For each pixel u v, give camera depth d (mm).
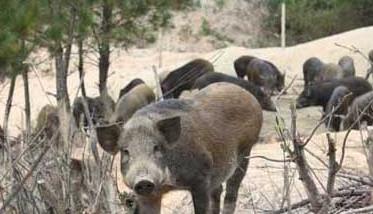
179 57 45438
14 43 15977
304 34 60031
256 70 36250
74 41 23844
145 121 9922
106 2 23609
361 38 42281
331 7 59688
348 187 11477
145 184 9383
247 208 12773
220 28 58625
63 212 9414
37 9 17156
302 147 8453
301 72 40500
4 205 8422
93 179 9828
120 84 37656
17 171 9219
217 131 11070
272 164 16484
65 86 19188
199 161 10516
